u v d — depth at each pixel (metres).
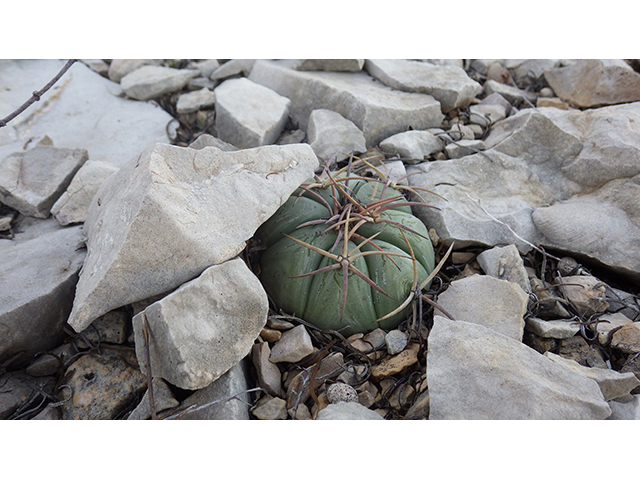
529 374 0.30
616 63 0.60
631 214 0.42
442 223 0.43
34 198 0.44
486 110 0.59
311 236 0.35
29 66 0.59
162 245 0.30
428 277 0.36
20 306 0.32
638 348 0.35
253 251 0.38
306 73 0.59
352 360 0.35
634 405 0.31
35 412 0.32
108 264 0.30
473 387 0.30
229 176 0.34
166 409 0.30
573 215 0.43
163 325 0.28
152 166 0.31
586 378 0.30
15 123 0.54
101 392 0.32
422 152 0.52
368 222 0.36
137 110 0.60
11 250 0.39
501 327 0.34
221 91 0.56
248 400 0.32
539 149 0.49
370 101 0.53
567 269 0.41
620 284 0.43
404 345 0.34
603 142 0.45
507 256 0.40
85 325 0.30
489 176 0.49
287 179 0.36
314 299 0.35
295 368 0.34
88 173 0.45
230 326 0.30
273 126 0.53
